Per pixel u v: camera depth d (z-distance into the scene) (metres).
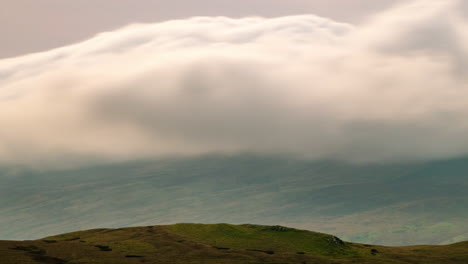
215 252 130.00
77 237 156.38
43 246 125.56
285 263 123.38
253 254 130.88
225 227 168.38
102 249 127.19
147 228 166.88
